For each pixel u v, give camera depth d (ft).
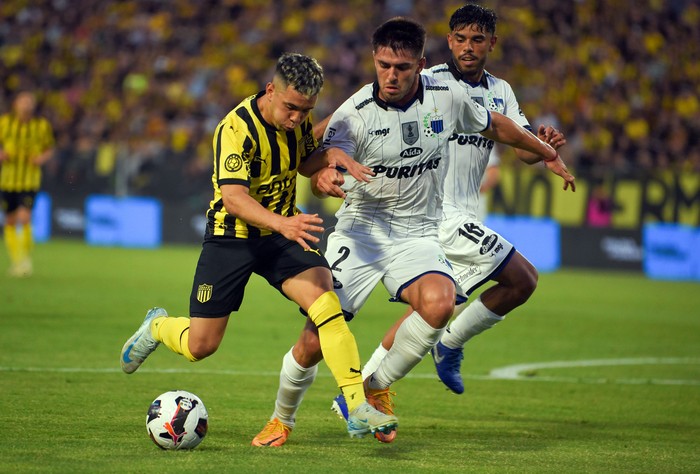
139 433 61.16
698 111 287.28
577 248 232.12
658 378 97.86
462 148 77.82
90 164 256.11
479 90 77.82
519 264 75.15
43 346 100.37
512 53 295.07
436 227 67.15
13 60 313.53
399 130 62.54
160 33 313.53
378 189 64.44
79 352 97.60
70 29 320.09
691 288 204.13
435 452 59.06
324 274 58.75
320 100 277.64
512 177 230.27
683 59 304.91
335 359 56.90
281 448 58.65
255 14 316.81
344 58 294.87
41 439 58.13
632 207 229.86
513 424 71.61
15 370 85.76
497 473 53.06
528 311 156.04
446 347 75.92
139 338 64.49
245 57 303.07
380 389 64.08
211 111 289.12
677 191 226.99
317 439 62.59
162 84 299.17
